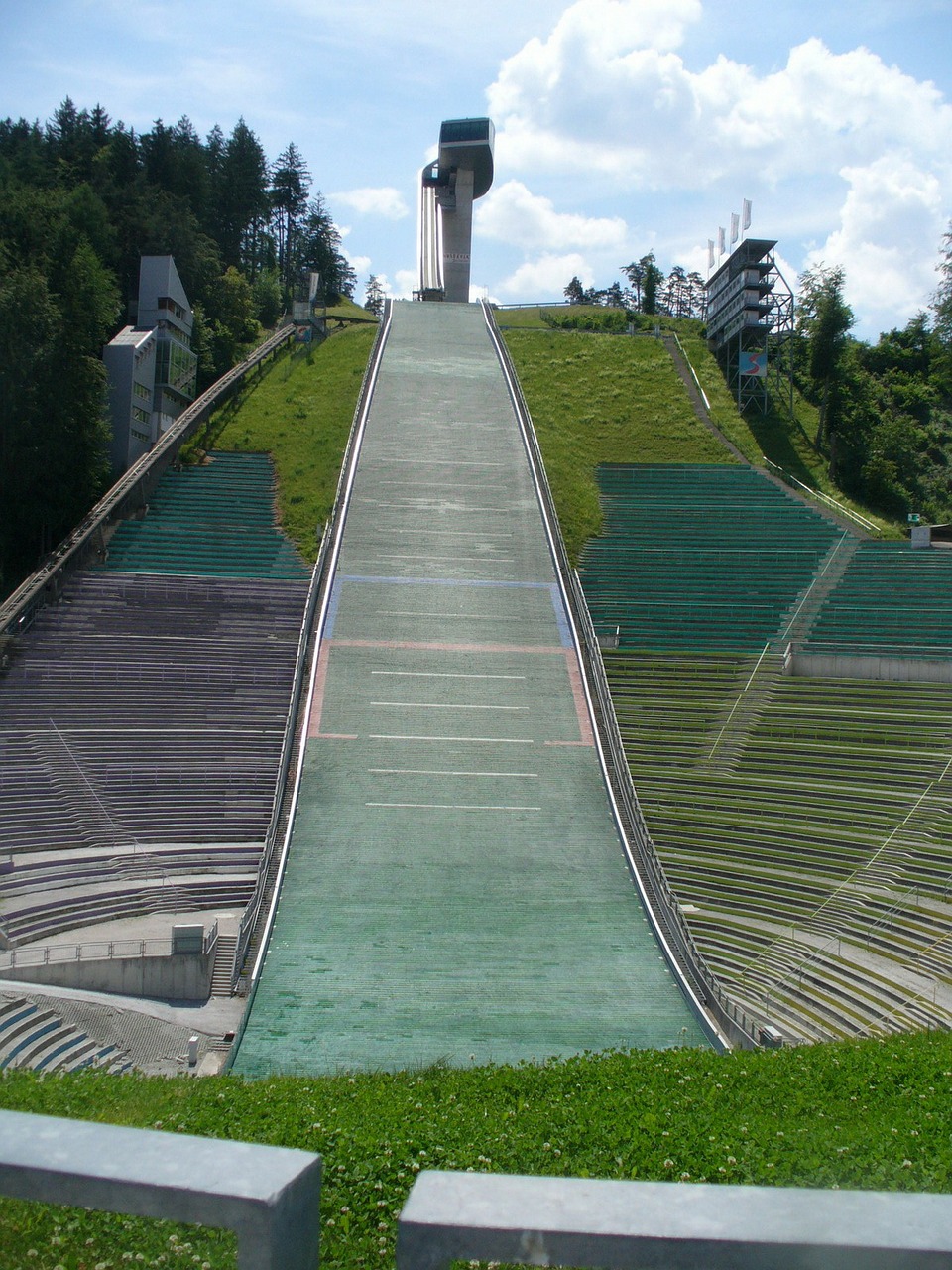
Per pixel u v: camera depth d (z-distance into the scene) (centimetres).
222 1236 745
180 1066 2680
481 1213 353
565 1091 1777
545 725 4700
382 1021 2908
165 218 9300
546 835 4009
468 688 4916
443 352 9269
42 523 5969
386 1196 1170
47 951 3158
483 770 4384
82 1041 2705
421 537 6175
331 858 3822
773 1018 2902
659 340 9931
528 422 7788
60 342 5866
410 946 3325
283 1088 1862
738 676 5081
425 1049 2767
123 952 3219
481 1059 2708
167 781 4278
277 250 13888
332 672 4978
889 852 3703
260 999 3011
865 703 4697
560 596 5703
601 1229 347
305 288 11844
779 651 5266
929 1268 339
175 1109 1598
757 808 4112
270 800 4241
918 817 3862
